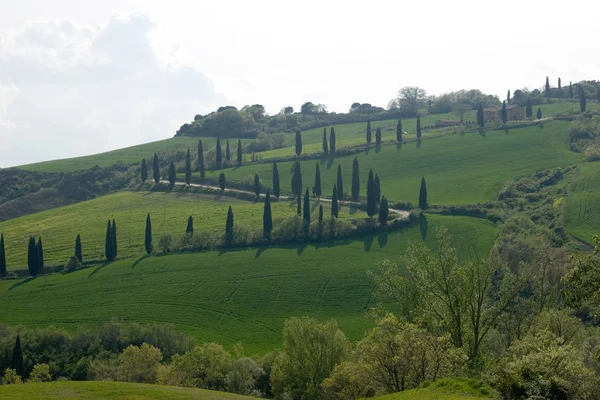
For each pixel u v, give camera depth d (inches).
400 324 1980.8
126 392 1610.5
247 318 4443.9
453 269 2106.3
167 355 3823.8
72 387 1633.9
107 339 3934.5
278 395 2979.8
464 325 2150.6
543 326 2135.8
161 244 6186.0
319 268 5236.2
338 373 2155.5
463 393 1517.0
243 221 6904.5
